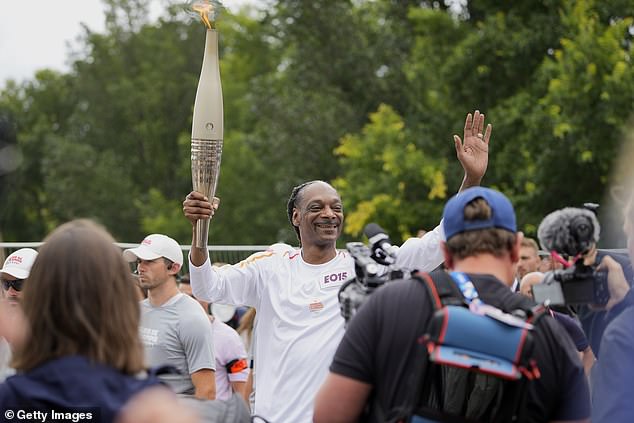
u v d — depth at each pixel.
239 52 42.69
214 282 4.60
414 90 25.64
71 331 2.49
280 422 4.46
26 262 5.50
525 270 6.16
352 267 4.66
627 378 2.89
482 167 4.27
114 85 41.12
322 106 27.56
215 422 3.01
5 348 3.56
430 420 2.88
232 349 6.08
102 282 2.53
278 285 4.68
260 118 31.84
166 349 5.39
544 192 18.27
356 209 22.69
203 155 4.22
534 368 2.84
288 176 27.83
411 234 21.91
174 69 41.62
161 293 5.51
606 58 17.06
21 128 46.47
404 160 21.25
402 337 2.93
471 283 2.95
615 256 3.63
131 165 42.00
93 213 38.94
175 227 35.97
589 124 17.08
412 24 27.39
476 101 21.00
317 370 4.46
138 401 2.42
